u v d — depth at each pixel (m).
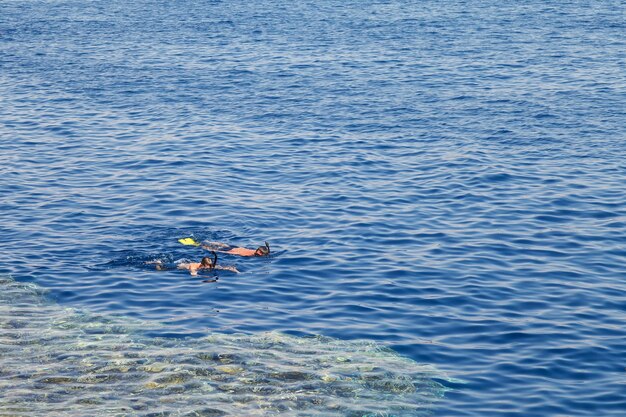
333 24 70.25
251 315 21.45
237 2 87.62
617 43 58.94
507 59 54.31
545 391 17.86
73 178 32.81
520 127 39.44
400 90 46.91
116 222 28.03
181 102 44.81
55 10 81.75
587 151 35.81
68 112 42.81
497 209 29.47
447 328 20.80
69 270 24.16
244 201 30.28
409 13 76.94
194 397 17.58
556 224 28.02
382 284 23.38
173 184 32.03
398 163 34.81
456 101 44.28
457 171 33.59
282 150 36.69
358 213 29.19
